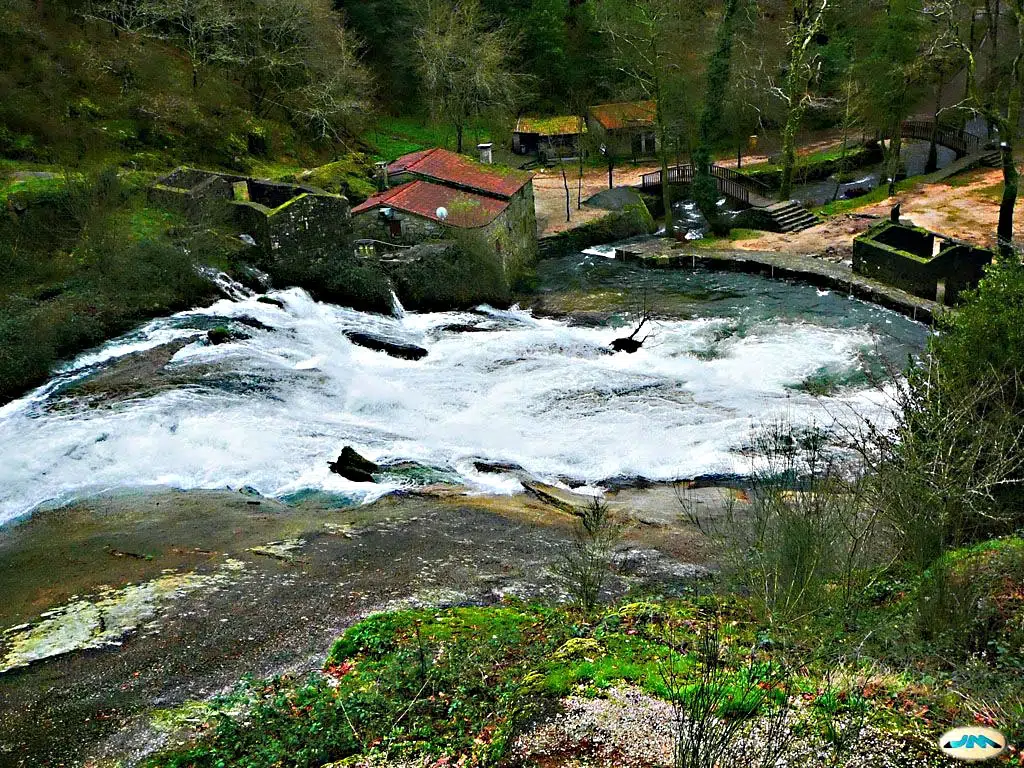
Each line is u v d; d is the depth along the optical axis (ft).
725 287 108.68
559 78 195.62
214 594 41.81
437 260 98.99
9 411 65.72
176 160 120.88
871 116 156.56
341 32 157.17
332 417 69.77
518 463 62.23
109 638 37.93
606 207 137.59
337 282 92.99
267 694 32.73
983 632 32.07
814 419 65.72
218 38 146.41
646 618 36.24
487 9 193.77
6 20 115.44
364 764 27.02
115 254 82.28
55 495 55.26
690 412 71.46
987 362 43.29
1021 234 113.70
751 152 180.04
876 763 24.62
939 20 148.25
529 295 108.68
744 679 28.58
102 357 74.79
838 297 102.68
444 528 50.42
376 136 171.94
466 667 32.63
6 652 37.22
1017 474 40.63
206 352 76.95
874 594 36.68
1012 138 109.40
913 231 104.53
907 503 38.29
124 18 134.10
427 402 73.67
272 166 134.92
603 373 80.74
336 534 49.37
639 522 51.80
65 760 29.76
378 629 36.50
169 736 30.63
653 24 134.00
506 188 112.47
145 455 60.13
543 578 43.47
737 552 40.83
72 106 115.75
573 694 28.96
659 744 26.12
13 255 80.38
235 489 56.70
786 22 183.42
